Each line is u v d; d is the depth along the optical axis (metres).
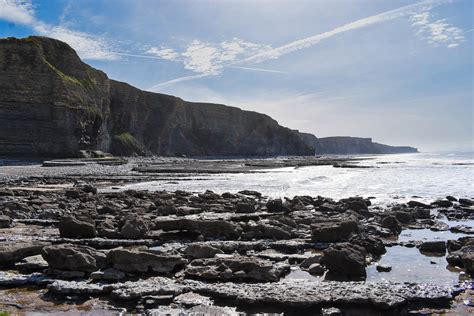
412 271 11.38
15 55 90.75
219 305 9.00
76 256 10.64
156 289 9.37
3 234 15.47
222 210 20.25
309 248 13.86
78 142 97.56
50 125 91.75
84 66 112.00
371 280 10.58
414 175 57.22
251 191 30.33
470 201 24.95
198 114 177.62
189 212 19.17
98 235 15.31
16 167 67.44
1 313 8.43
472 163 99.69
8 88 88.56
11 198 24.45
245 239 14.93
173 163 95.12
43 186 35.59
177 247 13.50
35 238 14.62
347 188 37.56
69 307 8.80
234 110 187.00
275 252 13.41
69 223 14.98
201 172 61.81
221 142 181.00
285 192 33.88
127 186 39.12
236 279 10.40
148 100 154.50
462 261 11.53
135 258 10.86
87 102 105.50
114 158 96.19
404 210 20.95
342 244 12.16
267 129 198.50
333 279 10.69
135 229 14.99
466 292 9.61
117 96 138.50
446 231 17.09
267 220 17.59
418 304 8.88
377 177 53.03
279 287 9.62
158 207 20.59
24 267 11.13
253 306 8.88
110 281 10.23
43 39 104.12
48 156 90.75
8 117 87.69
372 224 17.20
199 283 9.96
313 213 20.00
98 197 25.58
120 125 139.12
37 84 91.88
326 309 8.65
